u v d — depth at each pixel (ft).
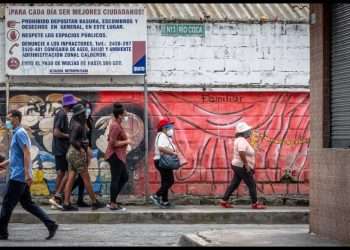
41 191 53.36
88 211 48.19
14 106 53.31
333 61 34.55
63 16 53.01
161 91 53.98
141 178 53.98
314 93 35.81
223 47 54.39
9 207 37.58
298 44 54.80
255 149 54.75
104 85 53.67
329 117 34.76
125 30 53.21
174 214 48.11
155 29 53.93
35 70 52.95
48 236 38.83
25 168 37.29
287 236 33.91
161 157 50.03
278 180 54.85
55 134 49.39
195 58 54.19
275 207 53.01
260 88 54.60
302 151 55.06
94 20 53.11
